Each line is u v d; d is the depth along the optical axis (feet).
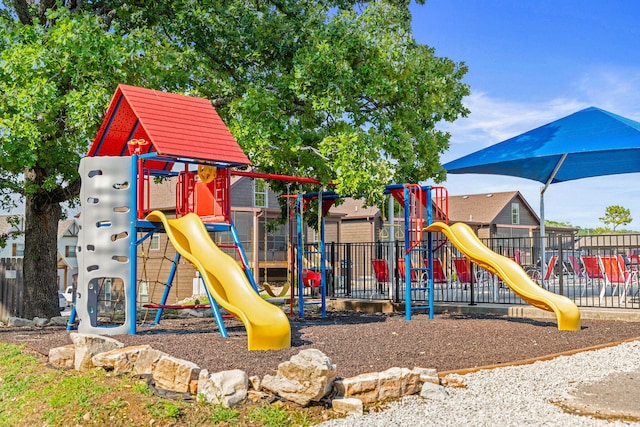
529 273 55.26
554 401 19.27
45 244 47.47
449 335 29.73
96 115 37.78
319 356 18.51
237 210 82.28
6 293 49.70
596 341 29.12
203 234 31.04
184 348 24.67
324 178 43.86
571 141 42.60
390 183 45.85
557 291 56.24
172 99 34.58
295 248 50.65
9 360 25.63
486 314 42.50
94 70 38.55
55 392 20.43
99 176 31.42
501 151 46.98
